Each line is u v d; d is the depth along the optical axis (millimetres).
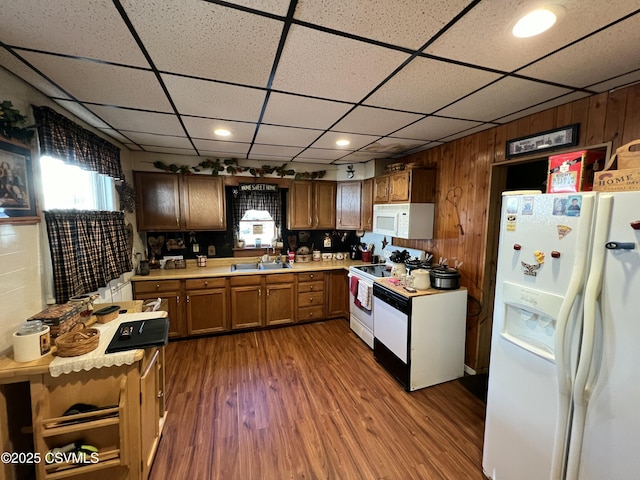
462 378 2793
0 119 1404
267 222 4438
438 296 2635
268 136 2812
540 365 1380
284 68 1490
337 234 4809
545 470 1368
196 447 1938
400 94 1815
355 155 3748
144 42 1259
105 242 2449
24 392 1581
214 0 994
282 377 2781
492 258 2652
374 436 2051
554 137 2029
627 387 1065
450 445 1978
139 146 3254
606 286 1118
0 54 1351
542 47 1284
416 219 3178
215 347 3391
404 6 1024
